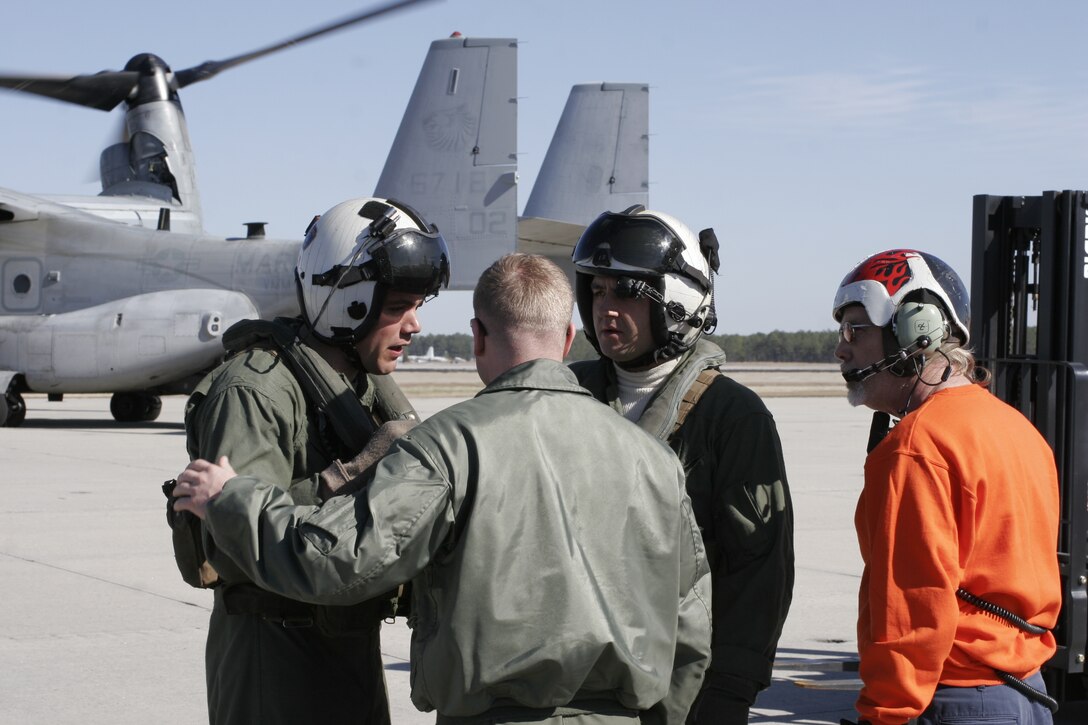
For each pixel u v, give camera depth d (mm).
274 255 20344
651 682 2344
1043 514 2738
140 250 20844
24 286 21062
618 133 29047
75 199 23188
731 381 3221
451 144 22078
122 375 20266
